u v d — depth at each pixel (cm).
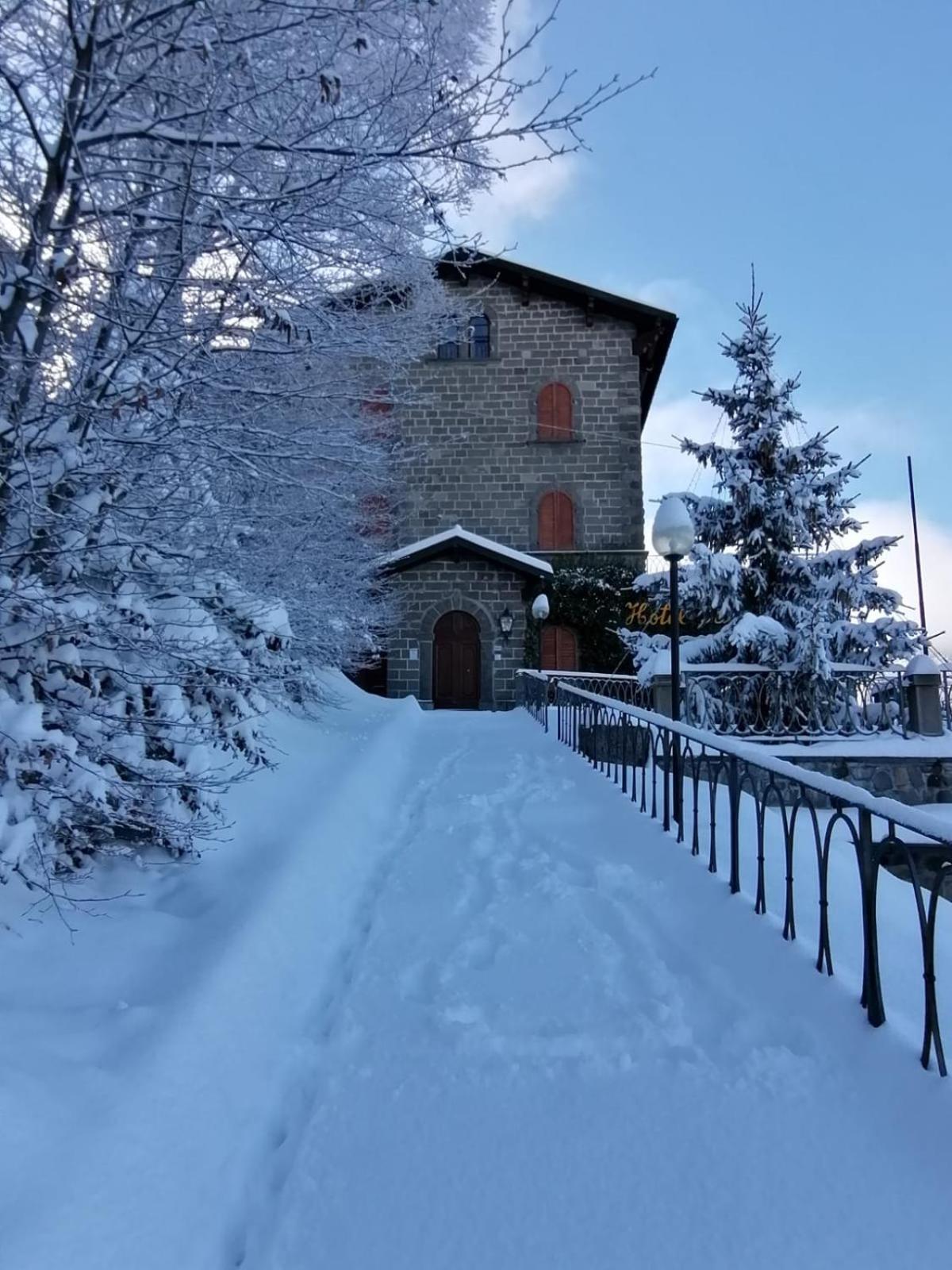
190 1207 229
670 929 400
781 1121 258
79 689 361
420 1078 288
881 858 302
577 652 2116
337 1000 354
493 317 2227
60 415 360
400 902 450
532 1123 264
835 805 328
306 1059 309
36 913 368
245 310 374
